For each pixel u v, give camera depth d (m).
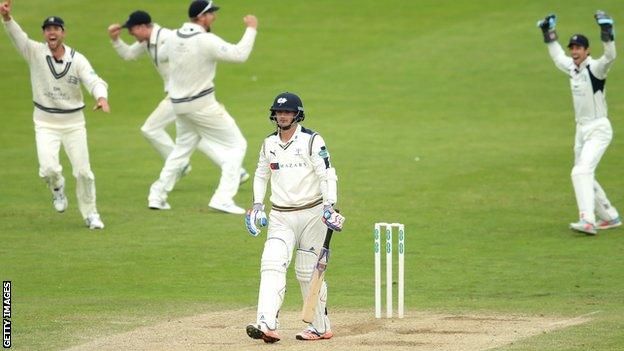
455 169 61.56
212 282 40.50
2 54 91.50
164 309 35.88
